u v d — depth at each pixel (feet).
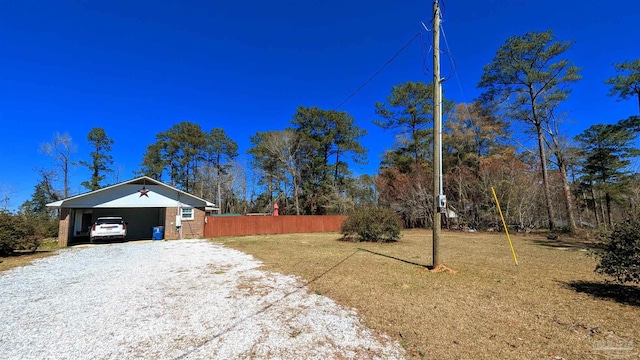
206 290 19.10
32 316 14.46
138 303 16.44
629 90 63.00
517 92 73.15
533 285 19.90
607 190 93.56
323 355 10.55
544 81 68.64
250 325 13.28
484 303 16.10
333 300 16.78
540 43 66.23
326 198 112.88
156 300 16.98
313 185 124.16
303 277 22.45
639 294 17.58
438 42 25.38
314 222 82.12
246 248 41.91
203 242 52.60
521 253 35.60
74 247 46.26
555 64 66.49
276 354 10.63
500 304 15.92
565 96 68.03
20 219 36.99
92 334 12.33
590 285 19.88
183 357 10.42
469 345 11.19
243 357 10.43
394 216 52.08
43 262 30.89
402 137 100.37
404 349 10.97
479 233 71.51
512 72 70.69
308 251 37.63
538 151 82.38
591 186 100.27
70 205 51.19
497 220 76.69
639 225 16.56
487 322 13.43
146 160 129.39
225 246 45.14
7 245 34.86
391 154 104.99
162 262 30.19
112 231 51.93
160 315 14.56
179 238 60.75
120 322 13.65
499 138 88.22
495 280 21.30
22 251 40.11
